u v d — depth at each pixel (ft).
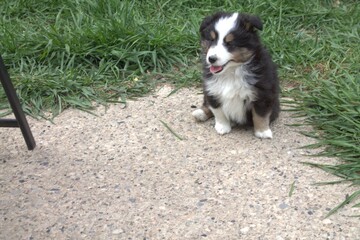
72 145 3.55
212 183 3.10
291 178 3.12
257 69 3.29
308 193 2.98
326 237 2.66
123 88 4.25
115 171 3.25
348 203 2.89
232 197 2.97
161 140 3.57
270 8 5.28
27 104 4.06
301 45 4.73
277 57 4.53
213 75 3.39
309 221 2.77
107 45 4.62
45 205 2.96
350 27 5.05
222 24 3.27
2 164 3.34
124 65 4.60
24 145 3.55
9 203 2.98
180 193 3.02
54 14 5.42
